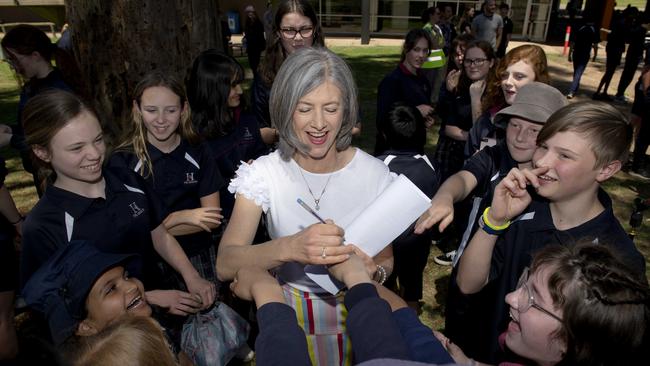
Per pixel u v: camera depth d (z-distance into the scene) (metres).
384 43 17.69
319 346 1.76
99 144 1.80
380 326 0.91
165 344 1.30
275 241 1.22
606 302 1.03
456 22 16.31
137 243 1.99
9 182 5.54
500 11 11.48
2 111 8.41
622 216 4.68
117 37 3.55
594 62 13.59
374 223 1.33
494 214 1.53
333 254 1.09
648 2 15.61
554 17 18.55
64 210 1.79
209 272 2.57
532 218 1.56
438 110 4.14
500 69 2.83
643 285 1.07
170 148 2.46
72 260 1.51
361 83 10.74
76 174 1.77
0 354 1.74
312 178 1.55
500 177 1.97
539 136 1.49
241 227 1.50
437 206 1.67
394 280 2.92
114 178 1.98
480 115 3.27
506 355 1.42
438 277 3.81
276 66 3.56
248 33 11.90
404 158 2.50
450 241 4.23
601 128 1.34
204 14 3.72
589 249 1.18
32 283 1.50
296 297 1.71
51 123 1.68
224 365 2.29
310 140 1.43
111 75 3.66
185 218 2.35
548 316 1.14
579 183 1.42
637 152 5.68
